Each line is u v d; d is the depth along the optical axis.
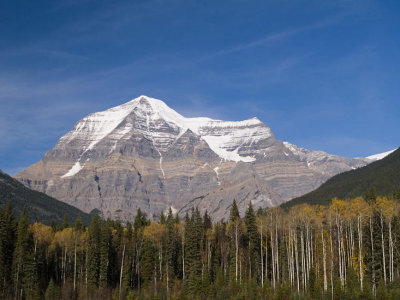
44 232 179.50
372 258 137.38
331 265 139.50
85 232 182.25
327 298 128.12
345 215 147.25
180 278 165.25
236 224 159.88
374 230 142.38
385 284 130.75
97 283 161.62
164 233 173.38
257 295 136.62
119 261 170.12
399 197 173.62
